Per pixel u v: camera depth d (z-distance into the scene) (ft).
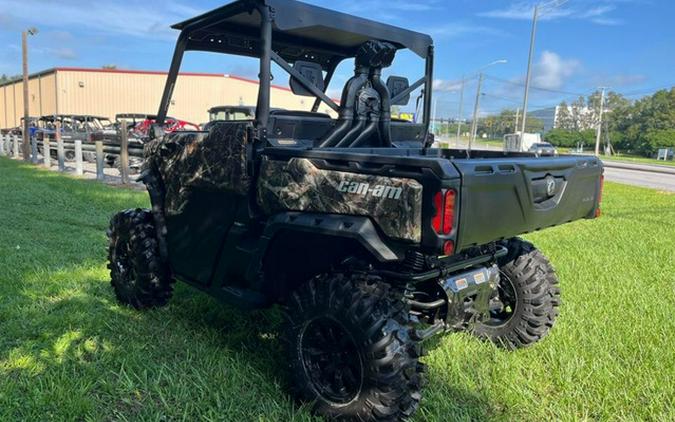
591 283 16.02
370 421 8.14
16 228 21.85
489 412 9.00
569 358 10.70
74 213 25.91
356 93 10.82
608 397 9.33
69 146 50.96
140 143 39.75
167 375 9.64
